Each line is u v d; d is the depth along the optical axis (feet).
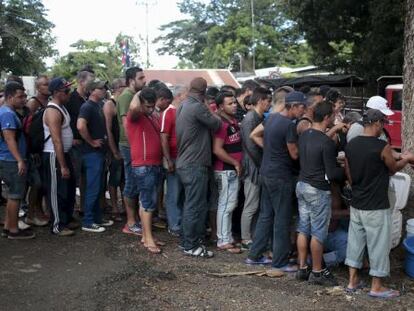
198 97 17.38
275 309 13.80
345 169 15.16
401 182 17.15
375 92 70.08
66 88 18.19
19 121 17.81
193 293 14.69
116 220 21.75
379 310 13.96
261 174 16.71
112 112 20.30
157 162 18.07
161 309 13.55
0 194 23.79
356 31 72.84
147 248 18.19
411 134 23.98
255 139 17.61
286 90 16.60
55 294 14.11
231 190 18.56
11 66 130.41
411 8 23.81
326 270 15.81
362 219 14.62
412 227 16.92
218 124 17.43
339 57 76.74
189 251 17.92
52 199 18.89
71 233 19.24
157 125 17.97
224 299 14.34
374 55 66.44
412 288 15.72
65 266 16.19
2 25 123.44
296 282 15.92
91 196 19.72
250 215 18.63
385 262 14.62
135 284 15.06
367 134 14.57
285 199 16.38
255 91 18.15
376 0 63.21
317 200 15.25
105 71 181.06
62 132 18.47
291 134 15.88
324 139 15.08
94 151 19.47
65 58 184.03
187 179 17.43
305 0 72.49
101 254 17.44
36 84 20.01
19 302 13.55
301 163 15.55
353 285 15.19
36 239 18.76
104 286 14.76
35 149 18.70
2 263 16.26
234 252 18.53
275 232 16.60
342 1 68.95
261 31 181.68
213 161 18.58
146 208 18.15
